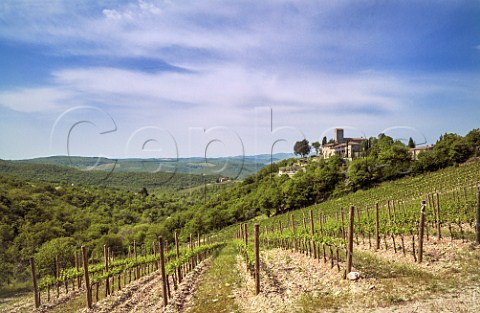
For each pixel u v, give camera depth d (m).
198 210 73.38
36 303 14.84
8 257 32.59
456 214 19.42
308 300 9.74
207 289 13.79
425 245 14.35
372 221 19.28
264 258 18.72
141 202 70.06
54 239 37.47
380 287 9.94
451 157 66.75
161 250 12.22
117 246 46.78
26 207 45.91
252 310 9.86
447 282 9.60
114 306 13.38
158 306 12.23
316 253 17.11
